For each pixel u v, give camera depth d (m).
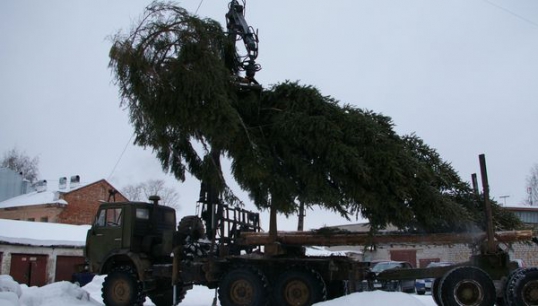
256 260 11.43
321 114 10.79
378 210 10.42
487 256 10.70
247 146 10.53
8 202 42.53
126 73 10.70
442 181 11.36
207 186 12.57
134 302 12.71
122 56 10.62
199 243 12.55
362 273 11.44
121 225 13.28
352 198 10.40
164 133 11.31
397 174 10.17
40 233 26.64
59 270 26.23
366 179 10.15
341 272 11.48
